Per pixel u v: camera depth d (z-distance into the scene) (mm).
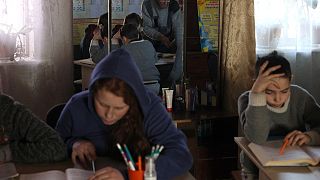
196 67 3260
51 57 3045
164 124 1517
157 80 3176
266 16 3217
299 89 2033
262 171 1562
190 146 2984
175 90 3188
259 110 1809
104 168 1360
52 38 3029
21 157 1534
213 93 3301
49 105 3088
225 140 3182
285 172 1519
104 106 1361
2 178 1365
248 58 3145
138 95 1373
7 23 2930
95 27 3086
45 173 1414
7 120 1574
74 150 1558
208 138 3199
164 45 3174
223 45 3281
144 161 1334
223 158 3145
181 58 3219
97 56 3107
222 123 3203
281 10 3215
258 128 1798
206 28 3242
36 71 3031
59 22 3029
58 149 1547
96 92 1337
